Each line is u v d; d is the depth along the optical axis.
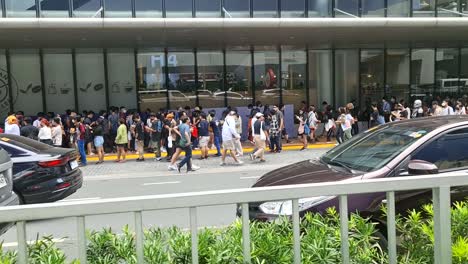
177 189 10.12
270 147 16.23
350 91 20.98
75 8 15.55
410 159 4.42
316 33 16.31
